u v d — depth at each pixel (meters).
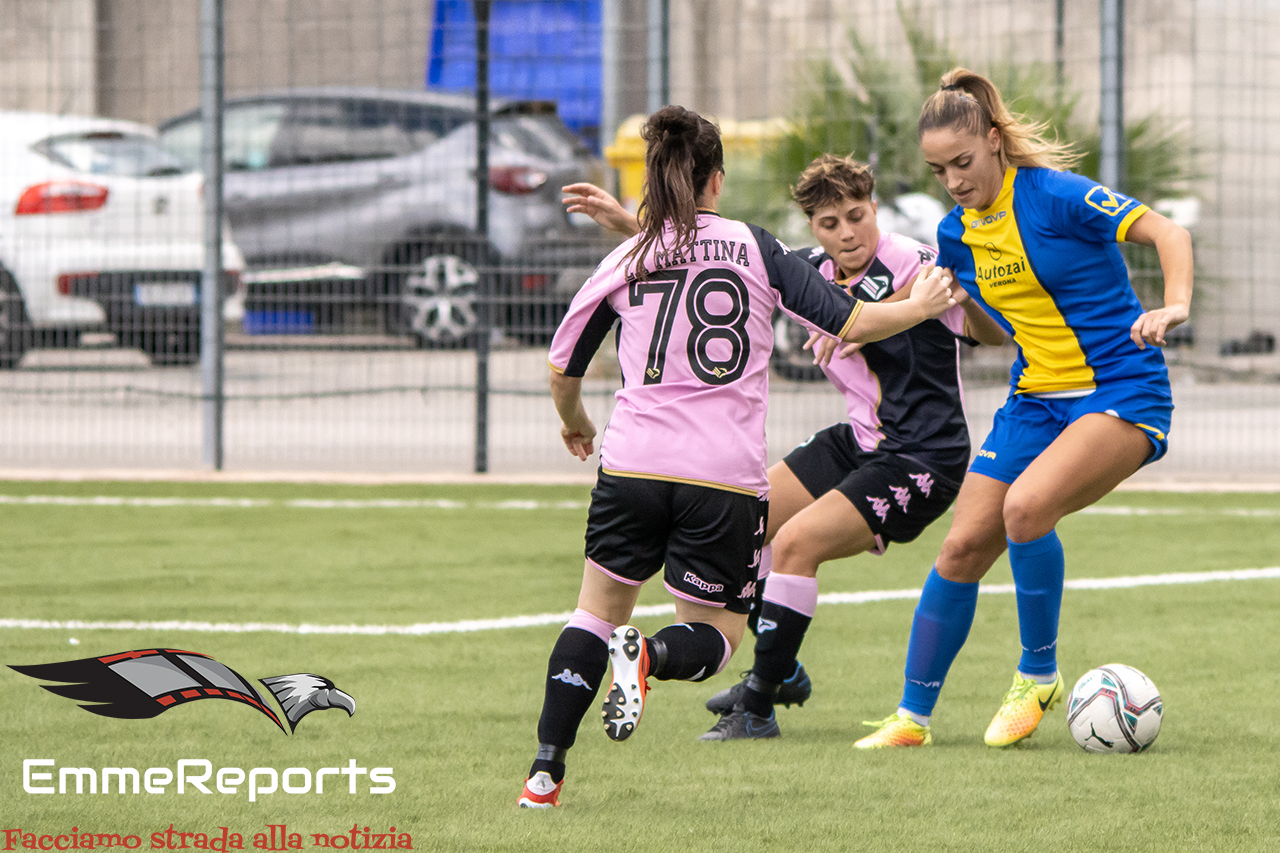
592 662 11.85
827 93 34.78
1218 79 35.16
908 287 15.09
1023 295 13.91
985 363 36.59
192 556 23.55
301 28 42.78
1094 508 28.20
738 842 10.91
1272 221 37.12
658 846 10.82
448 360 34.72
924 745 13.98
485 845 10.85
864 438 15.29
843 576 22.31
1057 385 13.95
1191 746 13.70
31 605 19.83
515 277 32.25
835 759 13.42
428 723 14.44
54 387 36.09
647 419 11.84
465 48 39.03
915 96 35.25
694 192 12.08
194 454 35.22
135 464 33.91
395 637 18.19
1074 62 33.75
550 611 19.80
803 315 11.97
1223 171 36.97
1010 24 33.00
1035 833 11.12
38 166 34.94
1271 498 29.42
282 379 35.50
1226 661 16.95
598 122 38.56
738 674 17.02
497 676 16.36
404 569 22.61
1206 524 26.47
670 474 11.72
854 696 15.87
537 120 38.91
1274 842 10.88
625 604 12.15
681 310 11.85
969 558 13.82
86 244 34.34
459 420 38.91
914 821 11.44
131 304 34.41
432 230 39.88
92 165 35.47
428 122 40.66
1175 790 12.29
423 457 34.94
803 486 15.62
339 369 35.56
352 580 21.75
